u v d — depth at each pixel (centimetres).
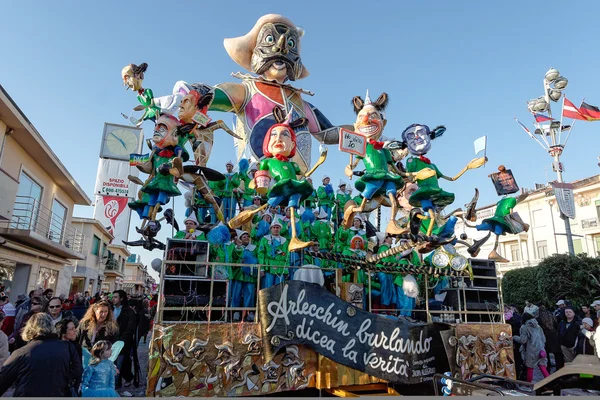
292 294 634
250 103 1082
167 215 780
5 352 555
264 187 769
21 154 1764
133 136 2372
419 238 744
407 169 844
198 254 671
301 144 1070
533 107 2556
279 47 1077
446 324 741
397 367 668
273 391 603
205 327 591
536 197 3494
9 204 1670
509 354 816
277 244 834
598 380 355
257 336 614
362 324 664
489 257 888
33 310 735
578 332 972
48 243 1859
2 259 1727
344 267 838
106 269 4491
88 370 488
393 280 880
